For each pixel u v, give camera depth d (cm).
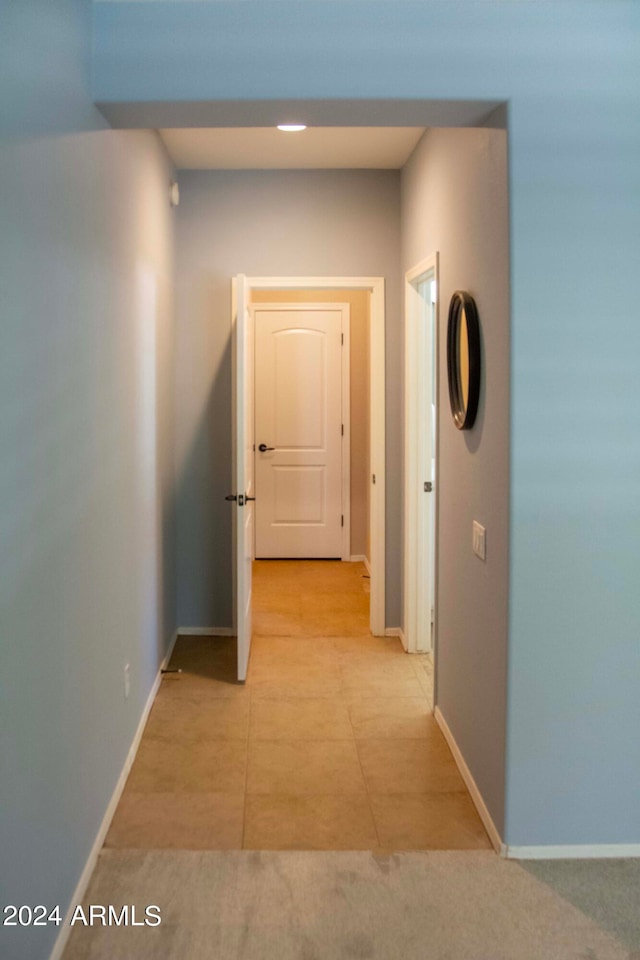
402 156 408
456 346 297
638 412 232
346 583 583
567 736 239
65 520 202
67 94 201
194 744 321
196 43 230
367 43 230
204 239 436
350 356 638
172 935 205
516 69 228
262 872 233
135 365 311
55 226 191
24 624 169
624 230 229
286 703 363
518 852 241
